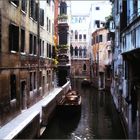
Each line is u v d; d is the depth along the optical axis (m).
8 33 15.66
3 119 14.66
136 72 15.26
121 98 21.06
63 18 40.88
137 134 13.48
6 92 15.21
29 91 20.52
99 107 27.30
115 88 28.56
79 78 64.88
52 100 21.80
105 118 22.30
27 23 20.03
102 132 18.00
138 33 13.64
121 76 21.77
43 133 16.98
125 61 18.48
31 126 13.56
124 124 17.91
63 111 22.23
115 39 29.30
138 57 12.39
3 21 14.77
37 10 23.84
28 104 20.20
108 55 40.31
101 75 42.91
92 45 51.44
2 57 14.61
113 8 30.78
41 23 26.12
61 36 41.16
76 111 22.17
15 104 16.84
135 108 14.70
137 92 13.47
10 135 10.44
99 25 56.03
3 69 14.75
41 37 25.80
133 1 15.28
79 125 19.91
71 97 24.27
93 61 49.78
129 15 16.95
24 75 19.16
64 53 39.97
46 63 28.19
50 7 31.05
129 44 16.81
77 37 66.62
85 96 35.12
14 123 15.23
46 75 28.19
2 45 14.63
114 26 30.70
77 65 65.94
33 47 22.14
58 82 40.34
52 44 32.62
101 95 36.12
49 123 20.30
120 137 16.84
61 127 19.27
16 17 17.16
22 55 18.59
